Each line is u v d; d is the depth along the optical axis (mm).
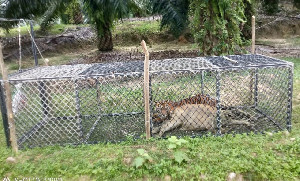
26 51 12062
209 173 3043
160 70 3705
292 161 3074
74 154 3508
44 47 12883
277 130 3975
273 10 15250
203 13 7668
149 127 3738
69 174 3162
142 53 11297
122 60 10125
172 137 3457
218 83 3715
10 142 3914
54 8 11711
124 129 4387
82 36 15234
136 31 15391
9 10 9117
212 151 3363
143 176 3094
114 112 5070
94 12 11031
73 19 17922
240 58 4672
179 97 4668
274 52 10594
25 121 4559
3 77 3508
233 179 2980
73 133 4078
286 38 14852
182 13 9289
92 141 3936
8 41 12125
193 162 3189
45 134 4430
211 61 4496
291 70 3703
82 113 5055
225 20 7355
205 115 4051
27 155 3590
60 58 11820
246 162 3104
